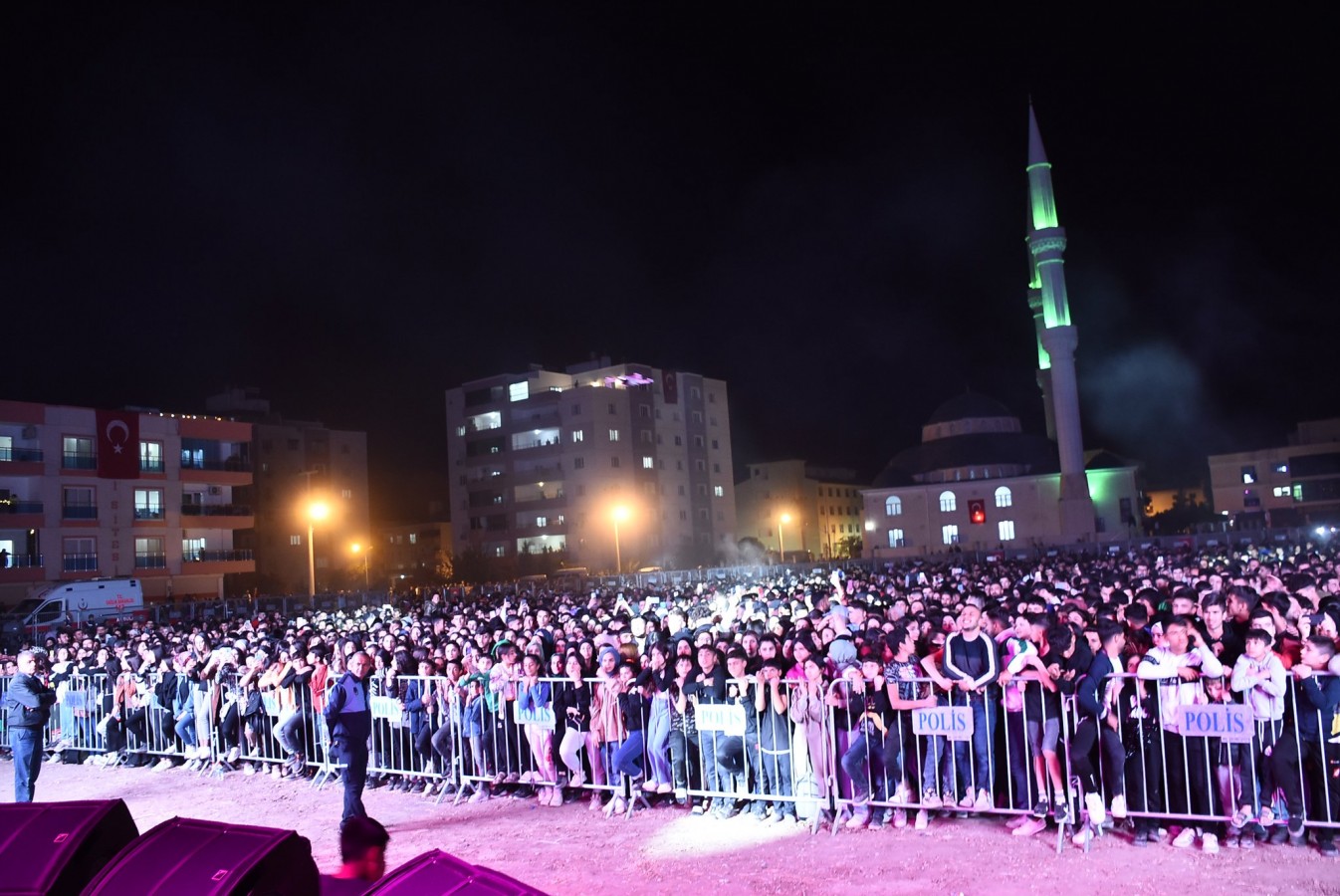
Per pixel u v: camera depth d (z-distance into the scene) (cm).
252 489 8606
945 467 10362
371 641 1772
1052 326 8669
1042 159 8662
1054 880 834
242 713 1547
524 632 1670
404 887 493
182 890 517
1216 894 779
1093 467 9825
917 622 1227
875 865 902
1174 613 1041
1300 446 9688
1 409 5084
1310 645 867
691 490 9788
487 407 9469
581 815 1157
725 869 923
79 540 5300
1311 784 882
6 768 1727
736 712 1084
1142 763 909
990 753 981
